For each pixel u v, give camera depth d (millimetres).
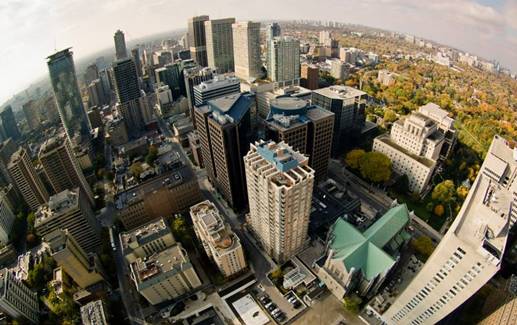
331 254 173625
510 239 198250
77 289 192375
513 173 196000
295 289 183625
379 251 168375
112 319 175250
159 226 195625
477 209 107875
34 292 194750
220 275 190375
